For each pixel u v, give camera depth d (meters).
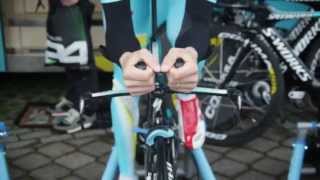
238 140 3.61
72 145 3.73
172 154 1.78
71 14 3.71
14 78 5.07
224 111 3.71
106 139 3.82
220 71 3.58
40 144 3.73
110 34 1.76
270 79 3.46
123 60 1.73
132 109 2.07
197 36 1.79
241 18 3.54
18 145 3.70
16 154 3.57
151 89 1.68
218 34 3.51
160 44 1.98
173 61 1.67
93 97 1.78
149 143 1.75
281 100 3.45
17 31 4.60
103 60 4.57
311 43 3.89
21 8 4.54
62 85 4.89
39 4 4.53
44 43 4.65
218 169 3.39
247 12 3.48
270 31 3.45
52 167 3.41
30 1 4.52
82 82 3.92
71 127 3.93
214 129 3.69
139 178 2.34
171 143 1.79
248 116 3.65
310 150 3.04
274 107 3.46
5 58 4.63
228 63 3.54
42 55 4.68
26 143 3.74
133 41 1.76
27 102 4.48
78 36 3.75
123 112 2.05
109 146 3.71
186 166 2.48
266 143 3.76
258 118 3.59
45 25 4.59
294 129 3.91
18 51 4.66
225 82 3.55
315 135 2.96
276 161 3.50
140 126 2.17
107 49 1.79
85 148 3.68
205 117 3.69
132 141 2.08
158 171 1.74
